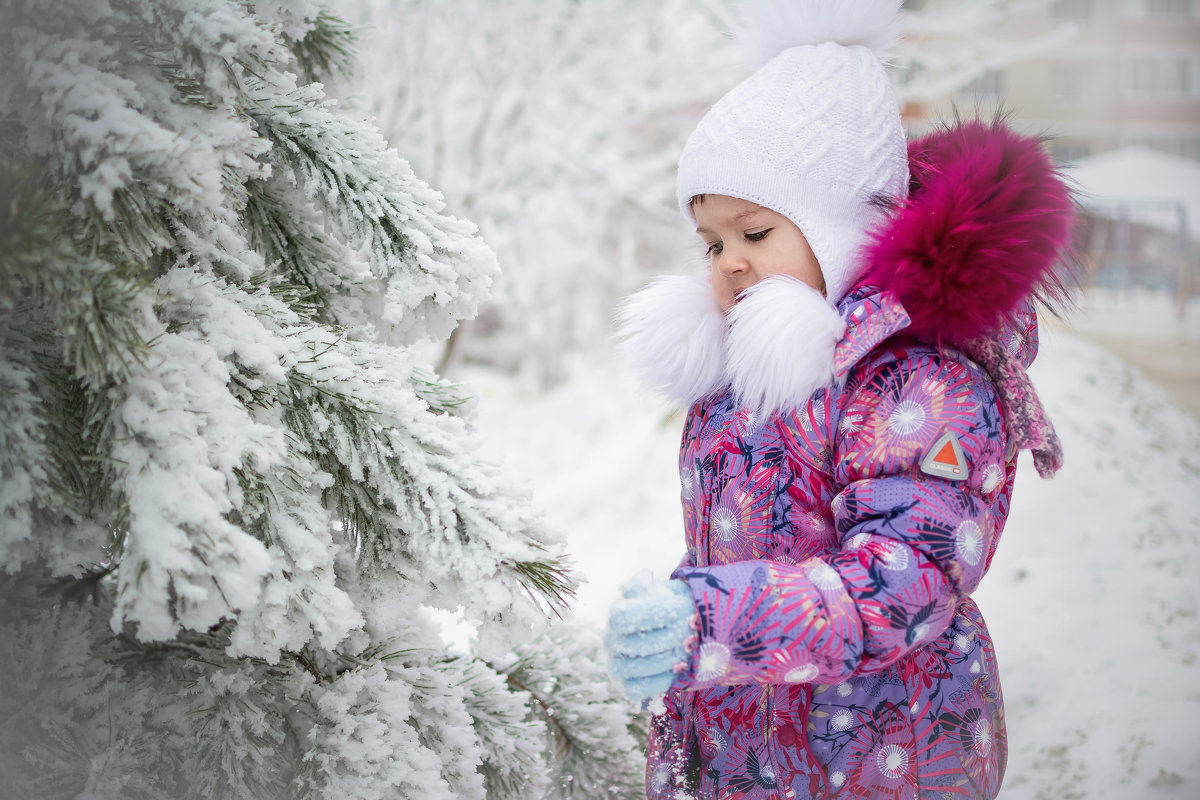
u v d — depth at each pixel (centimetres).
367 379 84
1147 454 405
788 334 91
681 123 602
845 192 100
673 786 103
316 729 83
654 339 111
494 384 845
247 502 74
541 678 119
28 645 80
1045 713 226
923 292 91
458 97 532
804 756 94
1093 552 309
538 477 557
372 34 106
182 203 71
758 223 101
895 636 84
